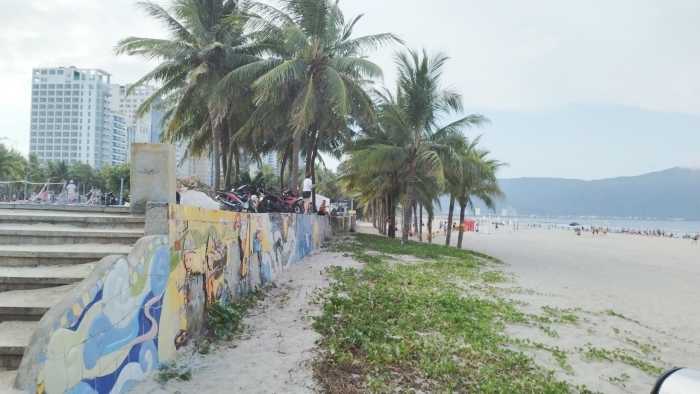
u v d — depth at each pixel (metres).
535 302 11.64
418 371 5.78
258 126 22.64
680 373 2.15
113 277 4.15
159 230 5.31
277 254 11.80
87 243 5.76
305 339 6.62
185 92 21.11
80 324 3.65
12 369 3.63
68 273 4.86
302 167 60.12
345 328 7.26
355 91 20.36
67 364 3.47
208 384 4.96
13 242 5.67
